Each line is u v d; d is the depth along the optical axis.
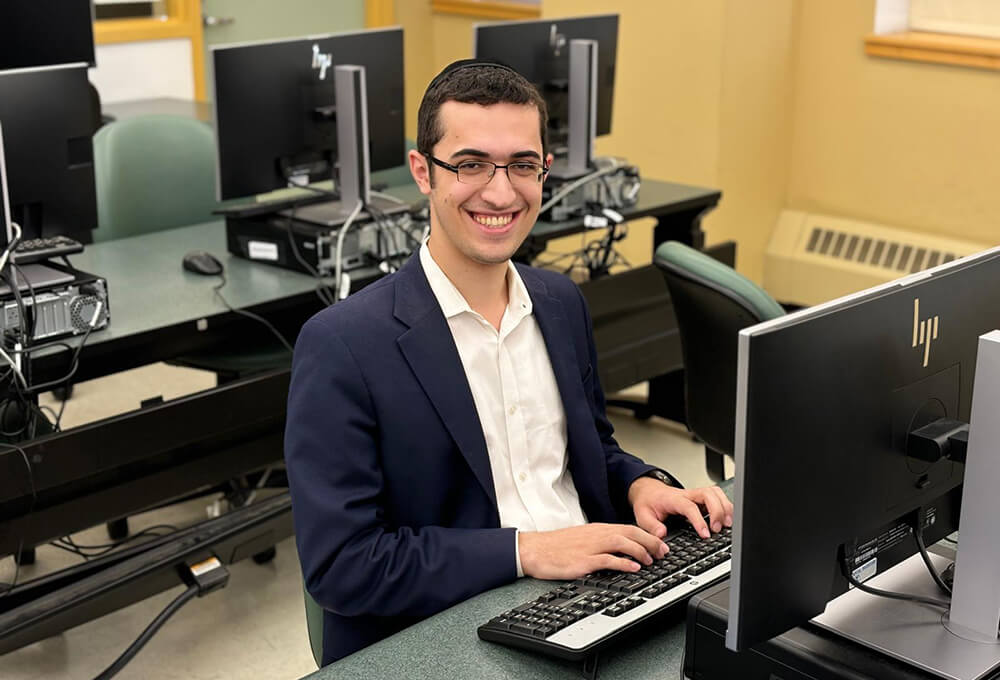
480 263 1.54
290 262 2.86
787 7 4.62
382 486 1.51
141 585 2.36
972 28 4.32
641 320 3.40
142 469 2.36
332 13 6.27
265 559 3.03
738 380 1.07
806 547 1.15
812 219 4.79
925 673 1.16
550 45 3.44
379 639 1.53
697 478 3.51
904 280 1.22
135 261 2.94
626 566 1.42
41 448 2.16
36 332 2.32
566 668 1.27
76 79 2.44
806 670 1.18
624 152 4.89
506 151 1.48
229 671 2.59
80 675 2.57
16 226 2.30
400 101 3.18
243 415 2.49
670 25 4.58
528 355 1.62
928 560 1.29
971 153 4.29
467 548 1.45
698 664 1.25
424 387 1.51
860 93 4.56
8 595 2.30
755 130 4.67
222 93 2.77
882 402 1.19
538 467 1.62
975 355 1.31
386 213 2.94
